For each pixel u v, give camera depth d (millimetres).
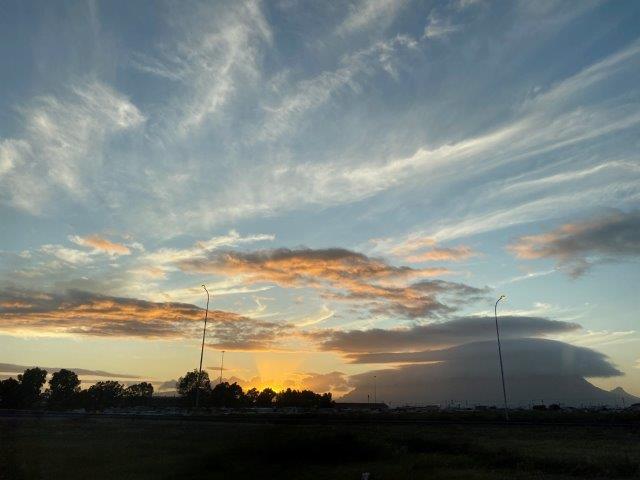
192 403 124000
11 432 39125
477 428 44344
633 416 58438
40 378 115875
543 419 60875
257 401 139875
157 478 21094
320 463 26078
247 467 24188
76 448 29625
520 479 21141
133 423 49062
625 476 21625
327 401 137750
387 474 22500
